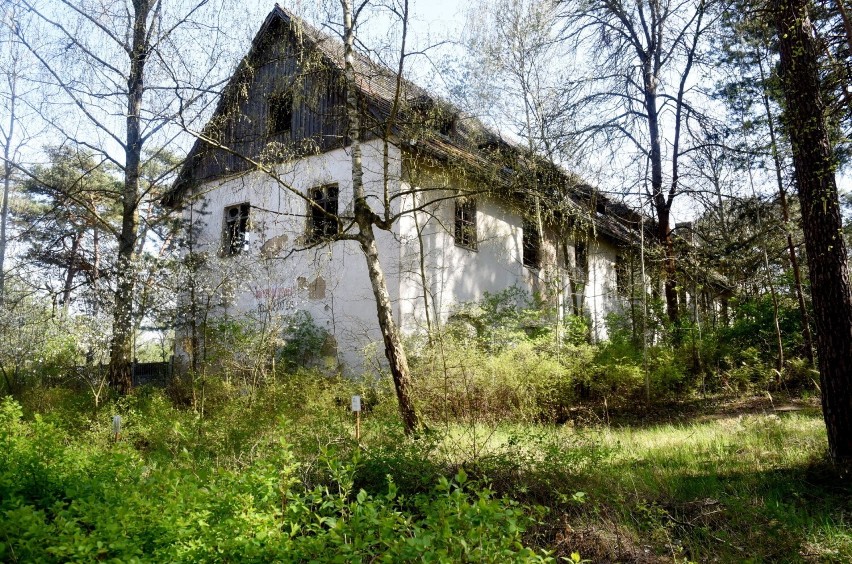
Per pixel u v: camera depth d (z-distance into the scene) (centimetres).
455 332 1333
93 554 282
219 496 337
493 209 1805
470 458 653
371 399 1184
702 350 1539
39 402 1141
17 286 1647
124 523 310
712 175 1706
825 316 696
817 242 707
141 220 1617
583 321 1594
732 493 615
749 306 1638
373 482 602
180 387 1309
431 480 584
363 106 1110
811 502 588
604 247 2383
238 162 1562
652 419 1195
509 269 1839
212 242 1617
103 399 1098
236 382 1236
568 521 542
